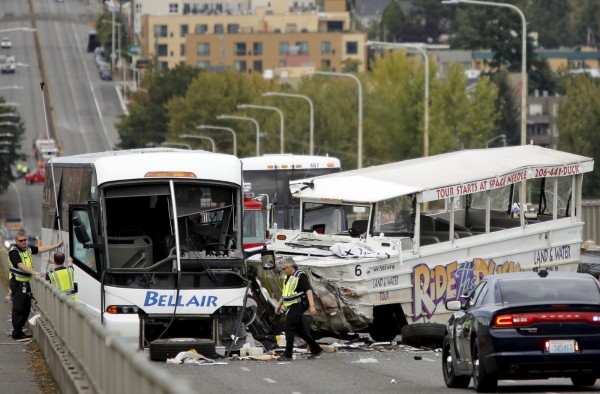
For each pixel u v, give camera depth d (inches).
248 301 2886.3
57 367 2159.2
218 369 2498.8
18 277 3046.3
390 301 3056.1
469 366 2076.8
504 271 3289.9
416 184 3144.7
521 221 3339.1
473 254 3223.4
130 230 2790.4
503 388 2140.7
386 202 3142.2
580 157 3400.6
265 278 3100.4
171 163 2812.5
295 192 3309.5
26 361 2583.7
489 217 3257.9
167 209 2802.7
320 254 3083.2
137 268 2741.1
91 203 2795.3
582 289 2042.3
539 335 1968.5
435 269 3139.8
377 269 3026.6
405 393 2089.1
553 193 3410.4
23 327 3319.4
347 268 2987.2
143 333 2721.5
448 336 2203.5
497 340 1971.0
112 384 1482.5
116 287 2726.4
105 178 2790.4
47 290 2689.5
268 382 2263.8
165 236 2795.3
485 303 2050.9
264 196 4173.2
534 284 2059.5
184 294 2723.9
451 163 3287.4
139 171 2795.3
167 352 2637.8
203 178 2812.5
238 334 2768.2
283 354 2706.7
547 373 1985.7
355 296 2992.1
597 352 1968.5
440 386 2203.5
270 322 3093.0
